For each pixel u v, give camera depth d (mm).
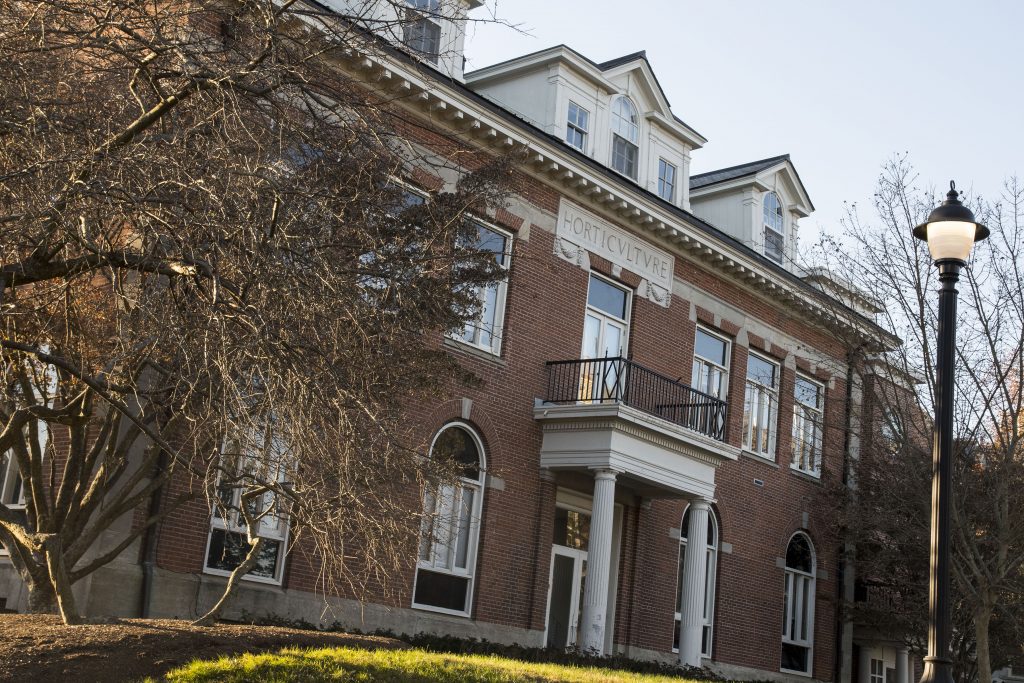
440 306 13461
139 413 14312
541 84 25531
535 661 19797
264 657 11047
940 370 11070
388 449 11469
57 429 17109
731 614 27328
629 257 25812
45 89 10688
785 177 32375
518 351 22906
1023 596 22094
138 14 10531
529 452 22844
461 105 21141
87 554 16078
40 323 12359
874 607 28953
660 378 25172
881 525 24375
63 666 10531
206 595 17344
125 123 11219
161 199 9695
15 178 9703
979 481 20281
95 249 9867
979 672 19422
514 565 22266
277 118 10750
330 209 11109
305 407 9914
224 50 10773
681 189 28250
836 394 31484
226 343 9719
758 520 28641
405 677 11359
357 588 19453
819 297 23781
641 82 27375
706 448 24000
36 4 10094
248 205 9992
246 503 12172
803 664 29859
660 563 25500
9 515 12672
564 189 24219
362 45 11492
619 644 24281
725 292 28594
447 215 13648
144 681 10281
